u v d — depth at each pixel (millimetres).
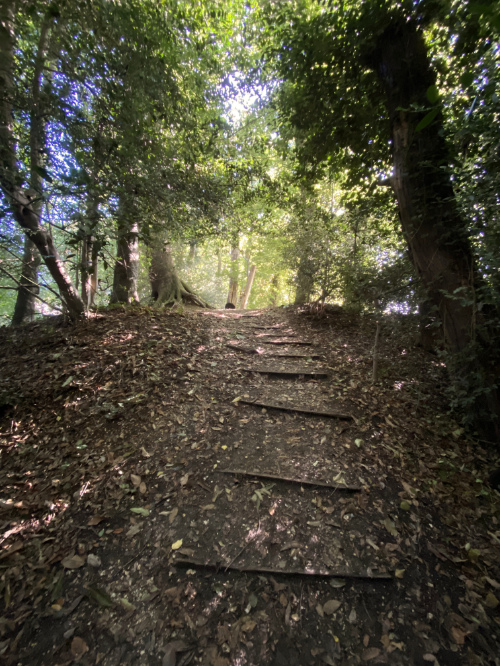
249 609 1881
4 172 2684
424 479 2750
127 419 3447
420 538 2285
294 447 3131
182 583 2012
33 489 2695
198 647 1712
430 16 3221
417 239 3510
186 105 4137
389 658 1677
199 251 14938
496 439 3018
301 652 1703
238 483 2723
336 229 6645
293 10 4008
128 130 3148
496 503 2529
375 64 3881
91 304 5992
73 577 2045
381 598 1943
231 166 5477
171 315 6555
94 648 1710
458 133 2562
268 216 7852
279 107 5172
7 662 1655
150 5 3312
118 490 2650
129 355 4543
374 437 3223
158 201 4016
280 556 2166
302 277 7000
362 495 2600
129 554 2184
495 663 1651
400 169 3572
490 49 2777
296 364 4789
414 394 3838
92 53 2750
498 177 2311
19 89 2797
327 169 6285
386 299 4090
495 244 2422
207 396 3898
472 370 3002
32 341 5113
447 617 1848
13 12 2621
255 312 8484
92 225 2576
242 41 4746
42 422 3473
